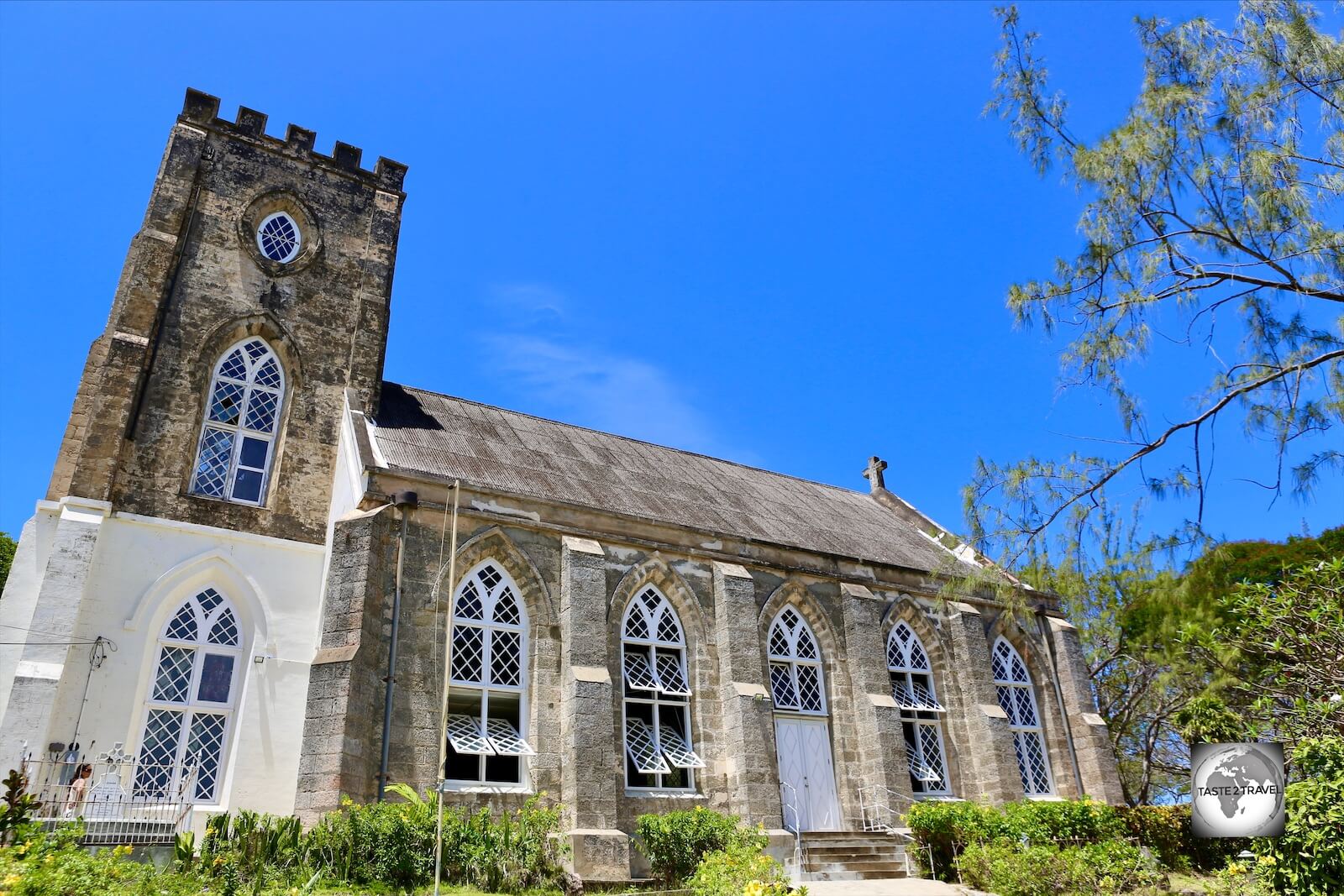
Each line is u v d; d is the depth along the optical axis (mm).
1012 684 30609
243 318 24078
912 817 22656
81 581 19109
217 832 14945
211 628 20875
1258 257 13258
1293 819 13516
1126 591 16422
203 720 20047
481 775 20047
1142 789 36188
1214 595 16766
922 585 29656
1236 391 13164
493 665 21141
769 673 25406
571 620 21734
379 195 27953
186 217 24281
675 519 26094
